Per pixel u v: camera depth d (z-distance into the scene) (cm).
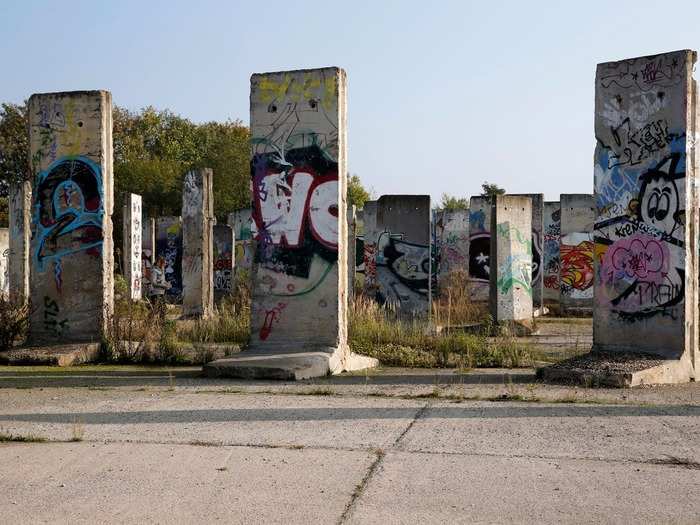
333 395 734
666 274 881
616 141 926
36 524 388
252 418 616
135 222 2117
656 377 815
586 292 2144
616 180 925
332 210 980
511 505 408
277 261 998
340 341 970
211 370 872
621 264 917
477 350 1063
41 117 1110
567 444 528
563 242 2169
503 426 582
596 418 610
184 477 459
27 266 1809
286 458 496
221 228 2528
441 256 2639
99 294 1085
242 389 773
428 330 1200
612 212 927
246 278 2031
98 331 1082
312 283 982
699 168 891
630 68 916
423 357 1030
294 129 998
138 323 1177
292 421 604
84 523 389
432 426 584
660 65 891
